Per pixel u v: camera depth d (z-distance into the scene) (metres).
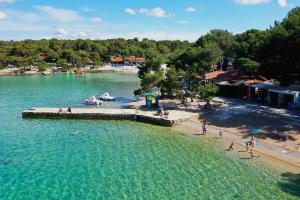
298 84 75.12
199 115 68.44
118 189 37.84
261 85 78.12
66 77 168.12
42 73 182.88
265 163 43.94
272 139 52.28
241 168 42.59
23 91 114.94
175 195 36.16
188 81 79.12
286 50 64.38
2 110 80.88
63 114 71.38
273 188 37.16
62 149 51.41
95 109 74.88
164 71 91.19
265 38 75.12
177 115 67.50
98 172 42.59
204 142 53.12
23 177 41.34
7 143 54.59
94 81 147.75
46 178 41.03
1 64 195.75
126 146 52.34
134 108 77.00
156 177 40.72
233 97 85.38
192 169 42.75
